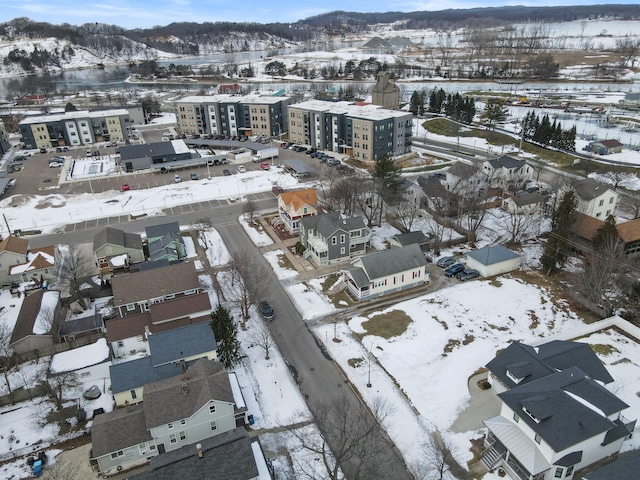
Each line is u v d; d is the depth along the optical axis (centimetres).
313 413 4181
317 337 5216
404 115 11494
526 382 4009
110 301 5884
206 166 11469
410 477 3538
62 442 3984
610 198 7338
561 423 3378
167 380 4106
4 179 10394
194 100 14650
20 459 3847
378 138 11225
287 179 10331
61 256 7162
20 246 6612
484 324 5353
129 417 3812
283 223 8006
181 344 4581
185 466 3275
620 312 5478
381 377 4584
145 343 5066
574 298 5734
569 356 4259
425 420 4050
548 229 7581
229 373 4544
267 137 13975
